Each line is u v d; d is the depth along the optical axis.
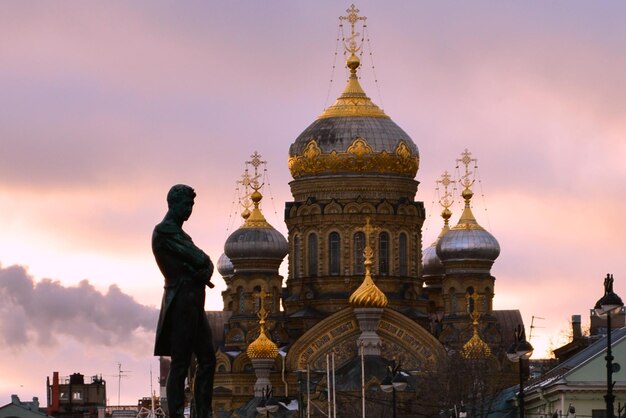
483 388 185.38
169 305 44.31
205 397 44.69
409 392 194.50
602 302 73.94
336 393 197.25
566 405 144.00
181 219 44.75
